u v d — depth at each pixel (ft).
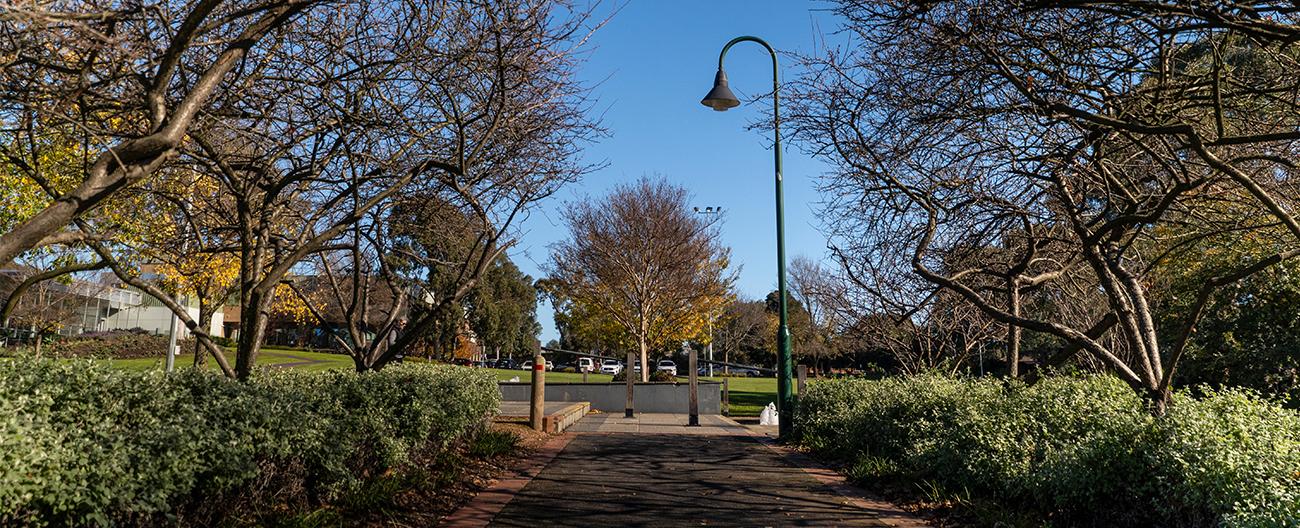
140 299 125.80
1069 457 21.11
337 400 24.35
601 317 100.12
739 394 111.75
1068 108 19.42
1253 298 38.47
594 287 96.78
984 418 26.07
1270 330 37.86
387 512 22.74
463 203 32.99
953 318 47.11
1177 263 36.35
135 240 30.99
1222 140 17.33
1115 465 19.94
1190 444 17.79
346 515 22.33
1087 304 40.34
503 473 32.96
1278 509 14.28
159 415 17.10
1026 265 27.94
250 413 18.92
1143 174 27.35
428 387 31.89
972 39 20.47
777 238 52.29
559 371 194.49
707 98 49.83
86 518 13.19
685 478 31.91
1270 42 18.17
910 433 30.89
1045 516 22.47
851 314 50.14
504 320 167.22
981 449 25.43
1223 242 28.71
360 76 23.95
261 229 27.35
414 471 28.71
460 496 27.09
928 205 28.66
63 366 16.14
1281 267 34.73
